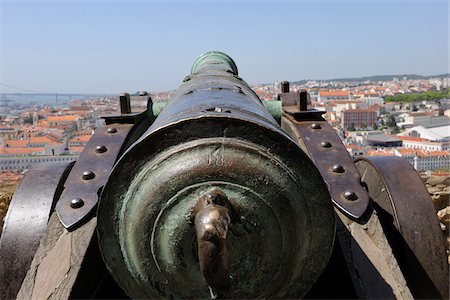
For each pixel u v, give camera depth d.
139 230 1.70
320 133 3.23
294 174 1.73
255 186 1.66
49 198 2.84
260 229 1.68
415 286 2.81
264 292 1.76
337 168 2.85
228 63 5.17
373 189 3.18
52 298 2.22
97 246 2.58
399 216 2.85
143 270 1.76
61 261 2.39
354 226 2.58
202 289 1.76
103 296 2.63
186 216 1.66
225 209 1.57
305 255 1.79
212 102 2.10
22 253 2.70
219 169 1.65
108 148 3.10
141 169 1.73
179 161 1.67
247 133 1.71
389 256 2.45
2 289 2.68
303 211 1.74
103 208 1.77
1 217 5.43
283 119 3.79
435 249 2.80
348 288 2.39
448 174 6.33
